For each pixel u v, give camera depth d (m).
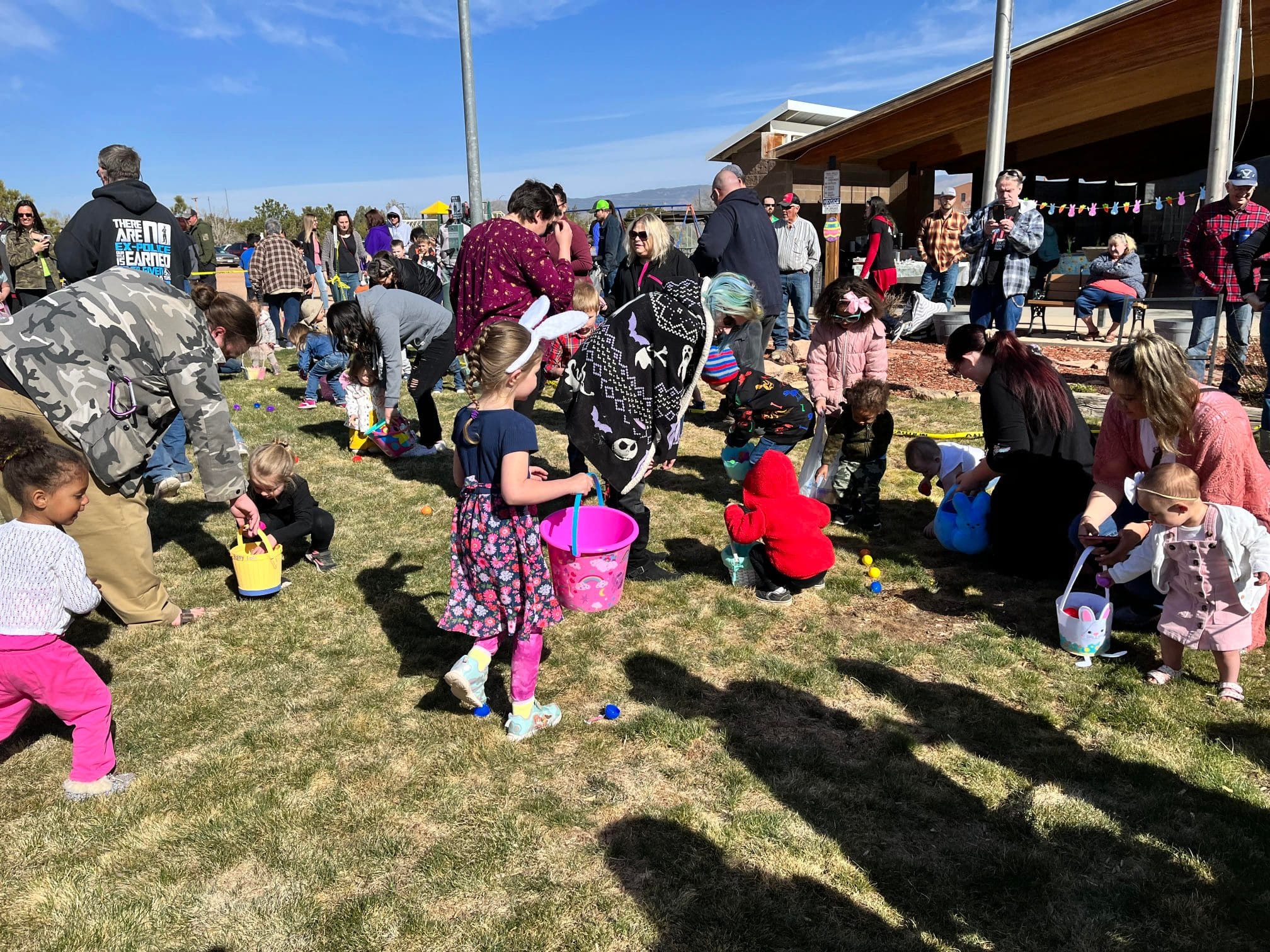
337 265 14.04
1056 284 13.74
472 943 2.39
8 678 2.91
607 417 4.03
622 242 12.20
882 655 3.93
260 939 2.42
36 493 2.99
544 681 3.75
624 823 2.86
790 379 9.40
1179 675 3.66
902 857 2.68
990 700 3.55
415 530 5.57
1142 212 21.94
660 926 2.43
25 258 9.69
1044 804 2.90
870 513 5.41
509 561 3.13
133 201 5.52
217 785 3.08
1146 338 3.63
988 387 4.64
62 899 2.57
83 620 4.34
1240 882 2.54
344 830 2.85
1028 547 4.60
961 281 15.58
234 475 4.12
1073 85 13.43
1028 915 2.45
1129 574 3.83
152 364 3.85
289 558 5.15
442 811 2.94
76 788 3.03
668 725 3.39
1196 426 3.58
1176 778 3.02
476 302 5.00
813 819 2.86
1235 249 7.44
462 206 18.94
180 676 3.82
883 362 5.81
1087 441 4.55
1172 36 12.16
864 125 16.59
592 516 3.99
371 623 4.31
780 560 4.42
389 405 6.93
